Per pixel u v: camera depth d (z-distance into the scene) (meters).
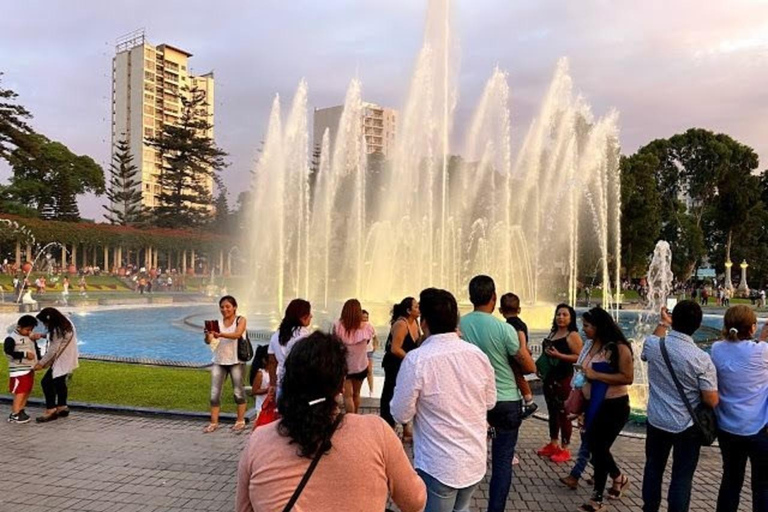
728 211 51.34
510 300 6.17
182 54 110.81
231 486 5.85
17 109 49.84
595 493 5.37
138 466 6.41
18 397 8.13
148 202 102.81
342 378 2.31
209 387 10.24
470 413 3.72
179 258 67.00
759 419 4.62
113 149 107.44
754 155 51.12
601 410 5.38
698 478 6.33
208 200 72.62
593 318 5.50
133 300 34.84
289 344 5.65
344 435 2.22
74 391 9.79
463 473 3.63
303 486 2.16
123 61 105.81
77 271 52.50
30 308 27.86
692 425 4.53
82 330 22.03
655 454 4.75
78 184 72.56
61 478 6.04
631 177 42.03
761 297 44.78
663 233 50.91
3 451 6.91
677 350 4.62
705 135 50.84
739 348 4.73
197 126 72.75
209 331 7.80
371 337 7.20
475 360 3.80
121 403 9.05
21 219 49.00
